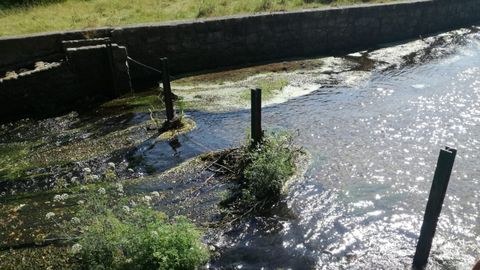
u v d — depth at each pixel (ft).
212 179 20.66
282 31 38.60
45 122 28.02
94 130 26.55
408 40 45.70
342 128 25.73
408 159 22.33
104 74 31.12
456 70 36.09
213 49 36.45
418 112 27.91
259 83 33.30
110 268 13.52
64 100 30.37
